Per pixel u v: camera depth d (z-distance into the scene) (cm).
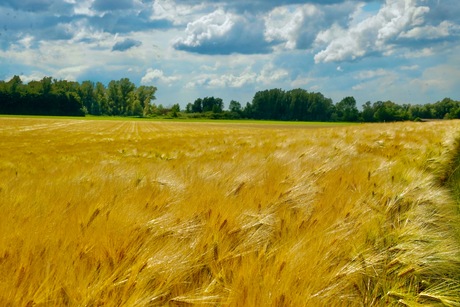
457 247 306
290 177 464
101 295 197
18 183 529
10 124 7662
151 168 620
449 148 959
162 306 206
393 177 486
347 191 405
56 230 260
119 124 9400
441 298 223
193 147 1548
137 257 229
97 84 19600
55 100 16275
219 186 416
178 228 283
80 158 1448
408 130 1762
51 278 200
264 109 18200
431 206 391
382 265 261
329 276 229
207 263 247
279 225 307
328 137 1407
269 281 209
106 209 302
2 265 204
